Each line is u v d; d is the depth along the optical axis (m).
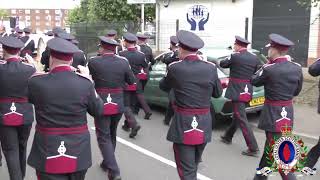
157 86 10.45
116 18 24.06
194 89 4.95
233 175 6.52
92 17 25.00
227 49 10.05
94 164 7.06
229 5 18.58
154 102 10.66
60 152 3.91
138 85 9.54
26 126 5.79
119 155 7.50
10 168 5.68
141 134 8.84
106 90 6.26
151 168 6.84
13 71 5.54
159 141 8.33
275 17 17.58
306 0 15.07
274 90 5.66
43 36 14.60
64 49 3.89
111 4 23.95
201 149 5.13
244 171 6.69
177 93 5.02
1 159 7.09
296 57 17.16
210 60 9.29
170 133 5.09
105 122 6.23
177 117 5.05
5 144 5.69
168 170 6.74
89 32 22.81
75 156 3.95
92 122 9.88
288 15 17.25
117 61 6.33
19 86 5.57
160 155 7.49
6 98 5.58
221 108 8.84
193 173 5.05
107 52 6.34
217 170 6.73
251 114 10.09
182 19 19.61
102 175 6.57
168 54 9.70
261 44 17.92
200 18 19.17
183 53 5.05
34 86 3.93
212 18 18.98
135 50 9.12
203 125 5.02
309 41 16.89
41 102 3.90
